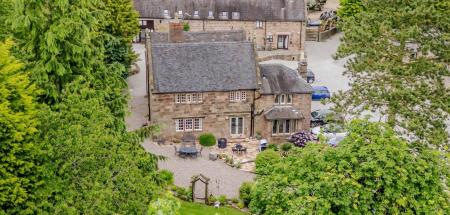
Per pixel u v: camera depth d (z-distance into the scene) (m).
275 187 30.55
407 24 47.81
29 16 32.47
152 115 63.06
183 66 63.44
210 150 62.75
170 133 64.00
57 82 33.84
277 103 65.12
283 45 99.25
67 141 27.56
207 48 64.69
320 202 28.34
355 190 28.59
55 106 30.56
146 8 97.38
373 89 47.47
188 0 97.56
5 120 26.11
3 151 26.73
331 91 79.06
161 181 36.06
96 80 35.62
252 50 65.44
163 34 74.38
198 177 50.50
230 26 97.69
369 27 49.09
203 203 50.34
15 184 26.23
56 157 28.00
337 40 105.38
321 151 31.23
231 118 64.94
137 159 31.84
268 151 57.25
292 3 97.75
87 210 26.52
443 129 45.31
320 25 108.00
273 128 64.81
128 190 29.23
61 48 33.56
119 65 38.78
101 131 29.52
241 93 64.06
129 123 66.56
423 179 28.78
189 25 97.50
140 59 85.81
